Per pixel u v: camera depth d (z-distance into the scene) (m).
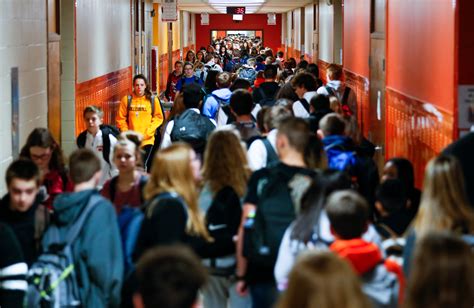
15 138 7.94
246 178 5.62
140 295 2.81
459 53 6.39
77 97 11.70
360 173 6.69
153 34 28.31
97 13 13.95
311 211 4.57
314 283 2.75
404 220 5.28
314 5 26.36
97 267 4.89
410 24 8.52
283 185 4.95
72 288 4.92
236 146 5.64
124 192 5.88
